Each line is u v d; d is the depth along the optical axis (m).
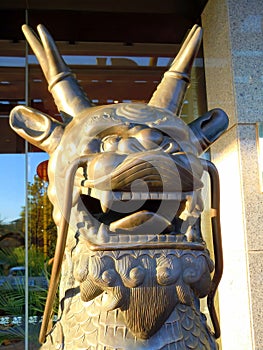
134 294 0.68
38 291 2.15
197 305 0.80
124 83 2.33
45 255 2.19
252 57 1.91
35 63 2.35
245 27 1.94
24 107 0.88
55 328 0.82
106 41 2.37
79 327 0.75
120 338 0.70
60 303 0.83
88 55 2.34
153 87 2.33
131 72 2.35
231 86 1.89
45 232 2.23
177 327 0.73
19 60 2.36
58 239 0.76
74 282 0.79
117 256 0.69
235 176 1.83
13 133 2.33
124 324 0.70
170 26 2.40
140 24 2.40
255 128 1.84
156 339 0.71
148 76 2.35
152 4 2.36
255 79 1.89
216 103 2.06
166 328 0.72
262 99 1.88
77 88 0.90
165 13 2.40
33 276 2.16
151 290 0.67
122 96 2.31
